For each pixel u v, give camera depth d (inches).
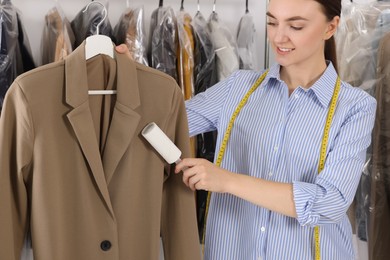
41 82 43.8
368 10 74.7
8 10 64.1
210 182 48.9
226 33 75.5
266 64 82.2
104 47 47.3
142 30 70.1
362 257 79.0
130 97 45.9
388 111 70.9
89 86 47.1
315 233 53.1
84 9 70.3
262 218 53.9
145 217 48.2
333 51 60.1
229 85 59.5
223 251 56.7
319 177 50.9
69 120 43.9
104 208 46.0
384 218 73.5
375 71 72.9
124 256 47.5
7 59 63.0
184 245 50.7
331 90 54.2
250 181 50.1
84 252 46.3
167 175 51.1
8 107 43.6
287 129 53.8
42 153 43.7
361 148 52.2
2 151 43.1
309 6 50.1
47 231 44.5
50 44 67.2
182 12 74.0
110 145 45.9
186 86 71.3
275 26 52.5
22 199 44.7
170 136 49.0
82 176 45.4
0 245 42.9
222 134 57.9
